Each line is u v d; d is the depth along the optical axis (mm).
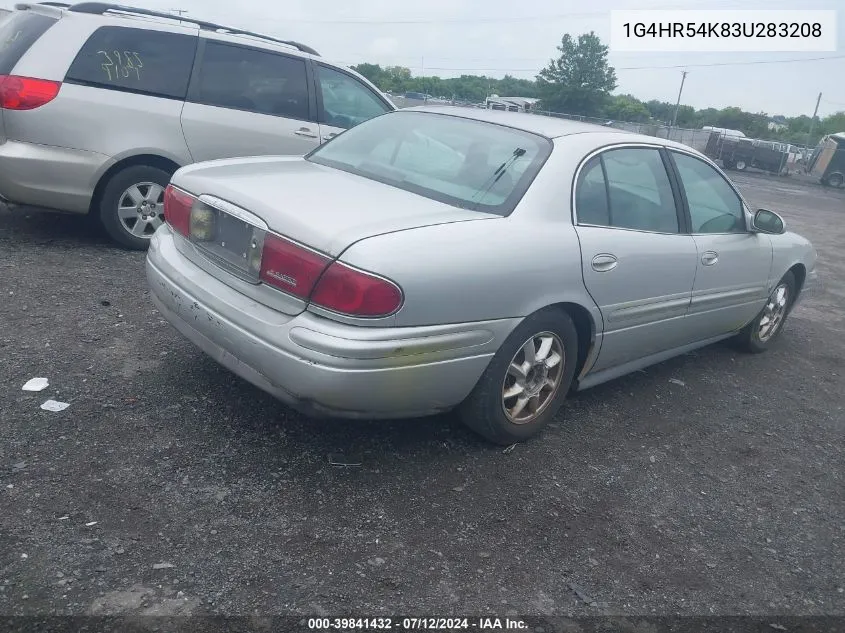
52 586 2408
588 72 69000
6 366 3758
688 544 3170
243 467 3197
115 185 5840
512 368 3520
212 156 6242
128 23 5801
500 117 4152
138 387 3742
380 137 4168
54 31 5504
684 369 5352
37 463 3021
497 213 3410
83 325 4398
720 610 2781
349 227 2953
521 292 3316
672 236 4324
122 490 2934
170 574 2533
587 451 3838
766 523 3438
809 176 41000
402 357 2955
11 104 5332
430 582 2678
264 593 2510
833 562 3207
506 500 3260
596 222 3809
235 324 3115
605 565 2936
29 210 6828
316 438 3502
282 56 6613
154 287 3637
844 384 5531
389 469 3348
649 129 44094
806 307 7914
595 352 3938
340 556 2738
